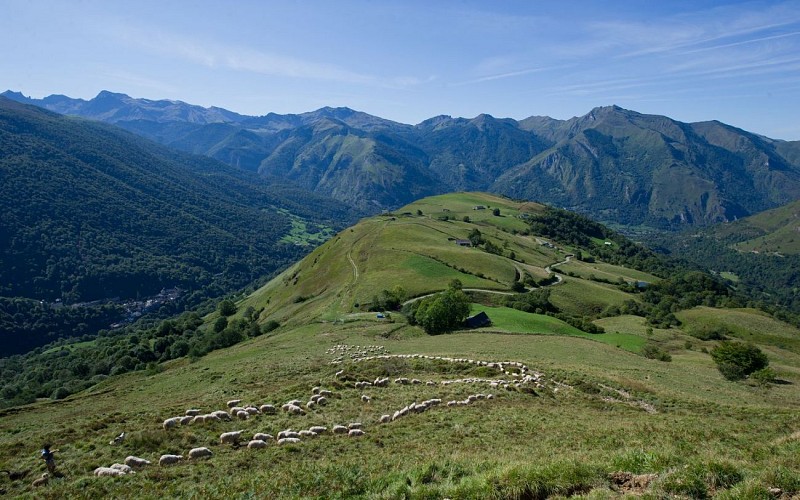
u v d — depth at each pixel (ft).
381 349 228.63
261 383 151.84
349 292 439.22
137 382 243.40
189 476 66.69
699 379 196.24
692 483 44.42
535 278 520.42
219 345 376.07
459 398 117.29
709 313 483.10
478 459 61.72
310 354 220.64
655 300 561.02
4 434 121.70
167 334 529.04
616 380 153.07
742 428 87.97
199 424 89.97
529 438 81.46
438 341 262.06
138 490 61.46
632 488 46.78
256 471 67.21
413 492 49.57
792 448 60.13
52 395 331.16
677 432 79.15
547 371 159.63
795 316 608.19
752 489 42.09
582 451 67.10
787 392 194.59
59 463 72.69
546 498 46.70
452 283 418.31
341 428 89.35
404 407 107.55
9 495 65.36
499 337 272.92
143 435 79.97
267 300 605.73
